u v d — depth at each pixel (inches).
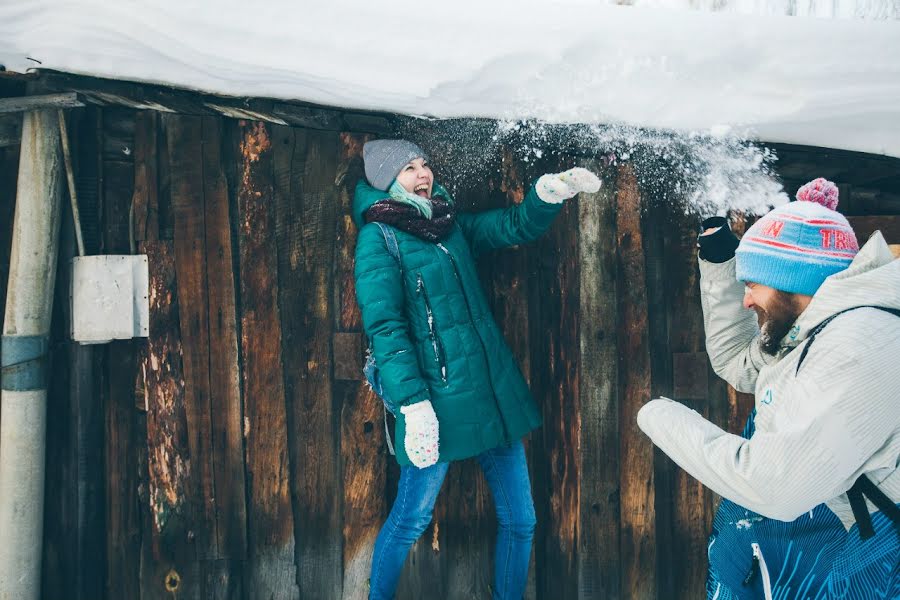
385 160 78.6
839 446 40.7
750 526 52.3
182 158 87.1
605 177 94.0
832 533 46.9
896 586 43.4
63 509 86.7
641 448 94.5
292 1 77.0
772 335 49.9
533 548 93.1
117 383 87.9
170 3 74.5
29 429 82.3
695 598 95.8
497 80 80.4
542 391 94.1
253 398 88.7
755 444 43.6
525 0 81.4
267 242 88.9
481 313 78.2
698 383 95.7
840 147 87.9
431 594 92.0
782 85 81.7
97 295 85.1
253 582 89.0
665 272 96.0
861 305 43.6
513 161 92.3
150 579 87.9
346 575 90.3
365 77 79.0
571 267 93.9
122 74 77.6
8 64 76.0
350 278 90.2
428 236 76.0
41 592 85.6
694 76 81.5
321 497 90.0
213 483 88.1
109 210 87.2
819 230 46.7
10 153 87.0
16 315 82.2
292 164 89.2
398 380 67.9
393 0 78.8
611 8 81.7
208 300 88.0
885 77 81.5
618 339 94.5
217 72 78.1
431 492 76.2
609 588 93.3
